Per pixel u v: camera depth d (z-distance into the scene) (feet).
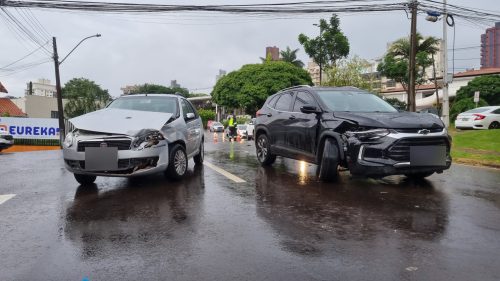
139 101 27.61
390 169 19.74
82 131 21.76
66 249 12.30
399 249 12.13
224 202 18.26
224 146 55.36
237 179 24.52
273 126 29.07
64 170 29.66
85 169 21.13
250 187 21.86
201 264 11.05
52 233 13.89
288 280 10.03
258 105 157.48
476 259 11.34
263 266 10.89
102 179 24.85
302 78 158.81
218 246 12.44
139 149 21.17
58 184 23.34
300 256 11.58
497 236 13.35
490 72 130.00
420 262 11.12
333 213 16.25
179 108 27.20
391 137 19.92
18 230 14.26
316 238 13.14
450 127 82.43
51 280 10.16
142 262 11.23
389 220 15.23
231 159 35.86
